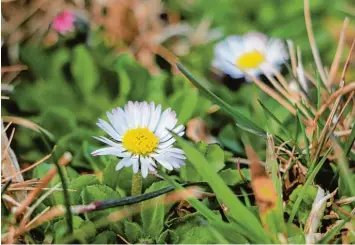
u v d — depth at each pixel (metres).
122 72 0.27
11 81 0.28
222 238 0.18
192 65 0.30
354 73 0.30
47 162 0.24
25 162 0.25
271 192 0.18
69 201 0.19
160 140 0.20
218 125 0.26
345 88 0.21
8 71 0.28
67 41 0.30
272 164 0.20
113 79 0.28
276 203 0.18
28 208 0.20
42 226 0.20
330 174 0.22
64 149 0.25
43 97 0.27
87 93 0.28
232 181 0.21
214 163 0.21
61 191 0.21
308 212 0.21
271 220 0.18
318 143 0.21
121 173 0.21
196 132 0.26
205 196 0.21
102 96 0.27
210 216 0.19
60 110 0.26
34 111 0.27
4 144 0.21
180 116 0.26
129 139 0.20
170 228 0.20
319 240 0.18
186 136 0.26
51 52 0.30
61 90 0.27
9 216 0.19
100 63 0.29
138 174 0.20
